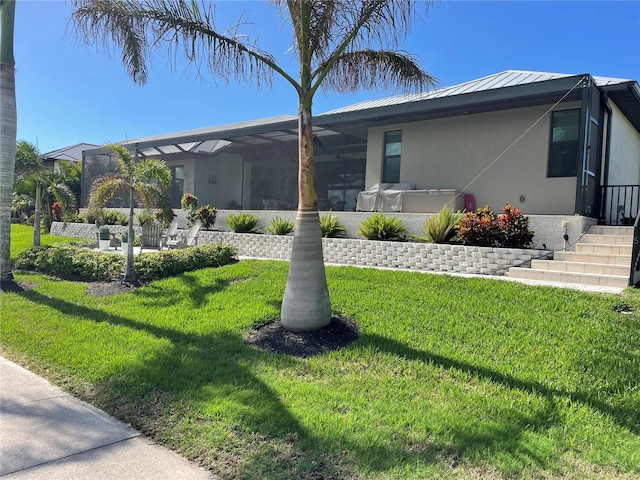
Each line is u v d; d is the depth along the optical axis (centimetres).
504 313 584
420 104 1170
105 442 342
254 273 922
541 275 809
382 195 1221
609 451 306
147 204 930
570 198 1076
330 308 589
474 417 356
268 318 623
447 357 473
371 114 1274
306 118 570
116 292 843
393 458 303
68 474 299
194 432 347
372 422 351
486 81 1316
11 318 690
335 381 437
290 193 2042
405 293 704
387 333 545
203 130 2217
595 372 419
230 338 564
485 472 286
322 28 571
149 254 1030
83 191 2264
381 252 1029
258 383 432
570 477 279
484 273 891
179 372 462
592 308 587
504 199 1173
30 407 404
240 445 326
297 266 568
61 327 634
